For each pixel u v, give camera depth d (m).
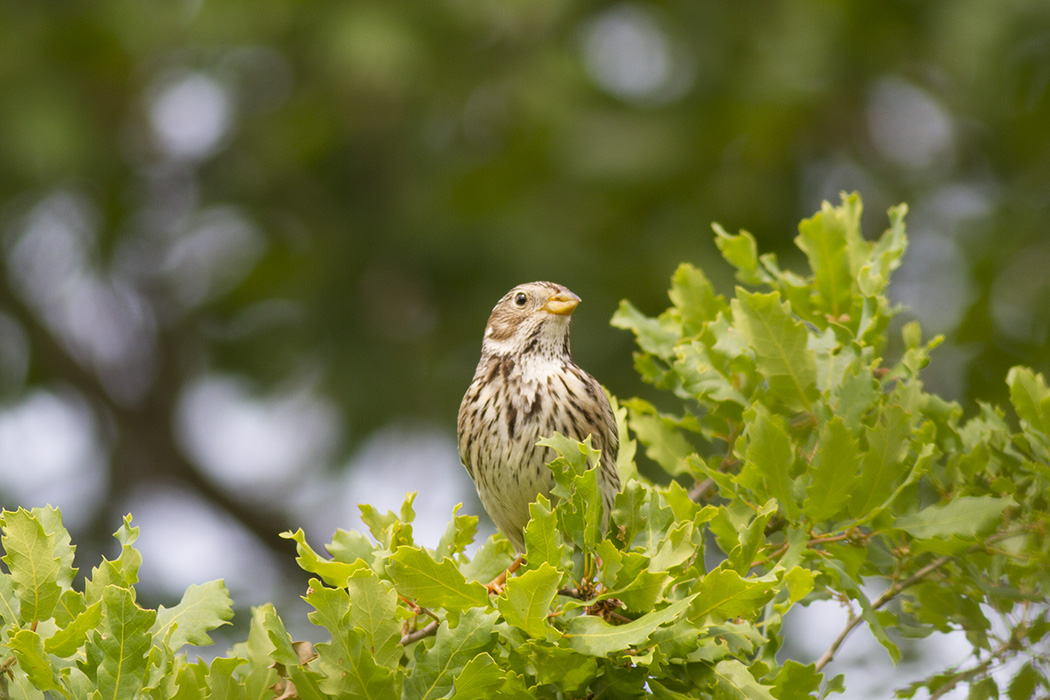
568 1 14.25
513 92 14.11
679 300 6.06
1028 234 12.19
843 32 13.59
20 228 15.40
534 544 4.12
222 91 15.07
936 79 13.83
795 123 13.66
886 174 13.93
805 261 13.23
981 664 5.42
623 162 13.49
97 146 14.80
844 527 4.90
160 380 17.36
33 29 14.66
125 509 16.55
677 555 4.18
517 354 6.91
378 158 15.16
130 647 4.05
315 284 14.69
